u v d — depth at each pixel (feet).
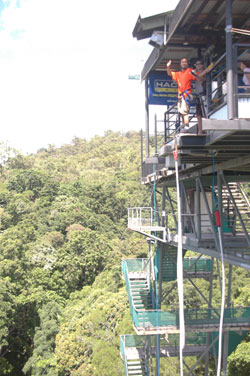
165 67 42.11
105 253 155.12
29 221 180.34
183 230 50.93
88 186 237.45
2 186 245.86
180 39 30.04
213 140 22.44
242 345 63.67
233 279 96.58
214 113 23.53
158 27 29.32
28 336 110.42
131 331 83.35
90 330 88.38
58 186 246.06
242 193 49.57
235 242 38.75
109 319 90.58
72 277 142.41
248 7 25.58
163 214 53.67
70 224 188.34
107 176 299.17
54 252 147.54
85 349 85.76
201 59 31.09
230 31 19.67
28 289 117.60
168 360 70.44
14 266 116.78
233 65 19.86
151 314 45.55
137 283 70.74
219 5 25.12
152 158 41.52
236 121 19.08
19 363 108.06
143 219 55.11
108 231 199.72
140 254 153.79
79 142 500.33
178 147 25.16
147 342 57.00
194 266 62.28
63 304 125.90
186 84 26.03
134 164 331.98
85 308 110.83
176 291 92.63
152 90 43.06
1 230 170.60
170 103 43.24
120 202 227.61
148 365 56.75
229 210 48.60
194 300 91.66
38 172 246.88
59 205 210.18
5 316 96.58
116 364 78.54
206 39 29.86
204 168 39.11
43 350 97.09
